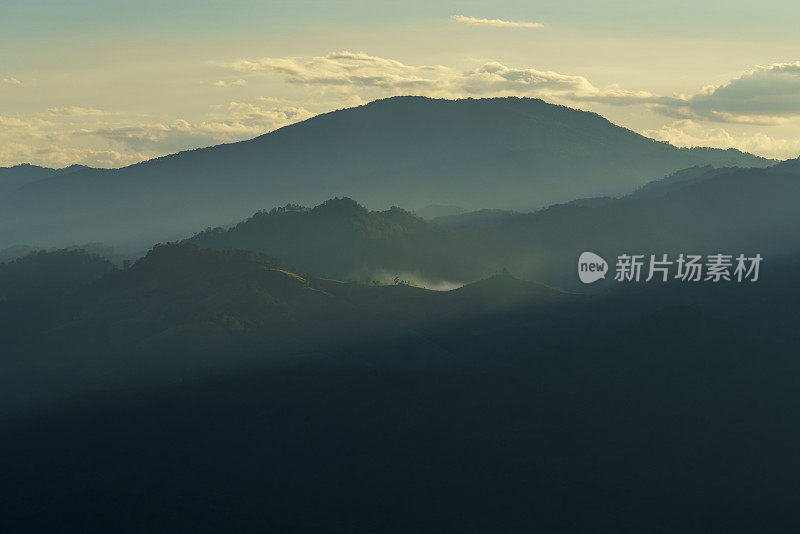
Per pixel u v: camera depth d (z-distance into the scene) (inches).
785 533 7278.5
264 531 7539.4
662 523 7500.0
